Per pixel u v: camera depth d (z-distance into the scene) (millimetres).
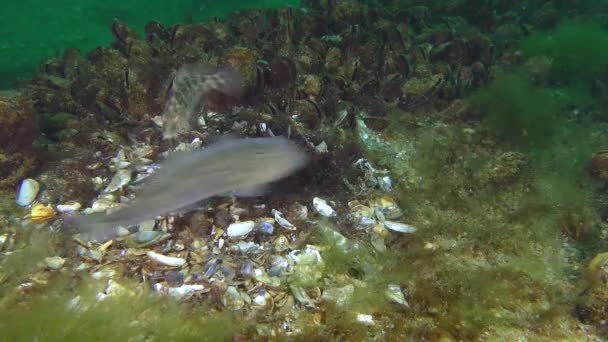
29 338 289
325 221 396
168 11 1368
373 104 566
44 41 1056
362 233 392
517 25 925
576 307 329
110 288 327
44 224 385
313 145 454
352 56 655
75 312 305
